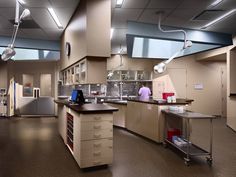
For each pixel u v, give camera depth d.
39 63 9.01
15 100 8.78
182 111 4.04
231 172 3.06
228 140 4.85
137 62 8.98
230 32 5.86
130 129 5.78
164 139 4.35
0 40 6.41
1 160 3.51
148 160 3.54
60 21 5.13
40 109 8.78
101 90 7.56
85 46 3.76
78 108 3.34
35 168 3.17
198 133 5.55
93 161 3.12
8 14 4.57
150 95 7.62
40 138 4.99
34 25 5.38
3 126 6.54
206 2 3.90
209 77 8.80
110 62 9.01
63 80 6.88
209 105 8.77
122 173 3.01
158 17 4.68
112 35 6.20
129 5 4.03
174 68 8.72
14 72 8.91
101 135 3.18
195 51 6.86
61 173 3.00
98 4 3.78
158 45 7.46
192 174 2.99
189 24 5.18
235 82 6.41
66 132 4.31
